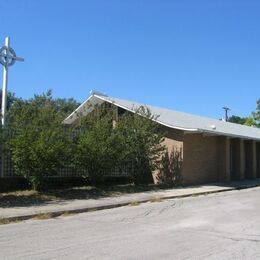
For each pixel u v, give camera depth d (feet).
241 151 100.94
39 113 57.26
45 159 55.11
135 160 73.46
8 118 56.65
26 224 38.78
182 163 78.84
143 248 28.55
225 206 51.83
